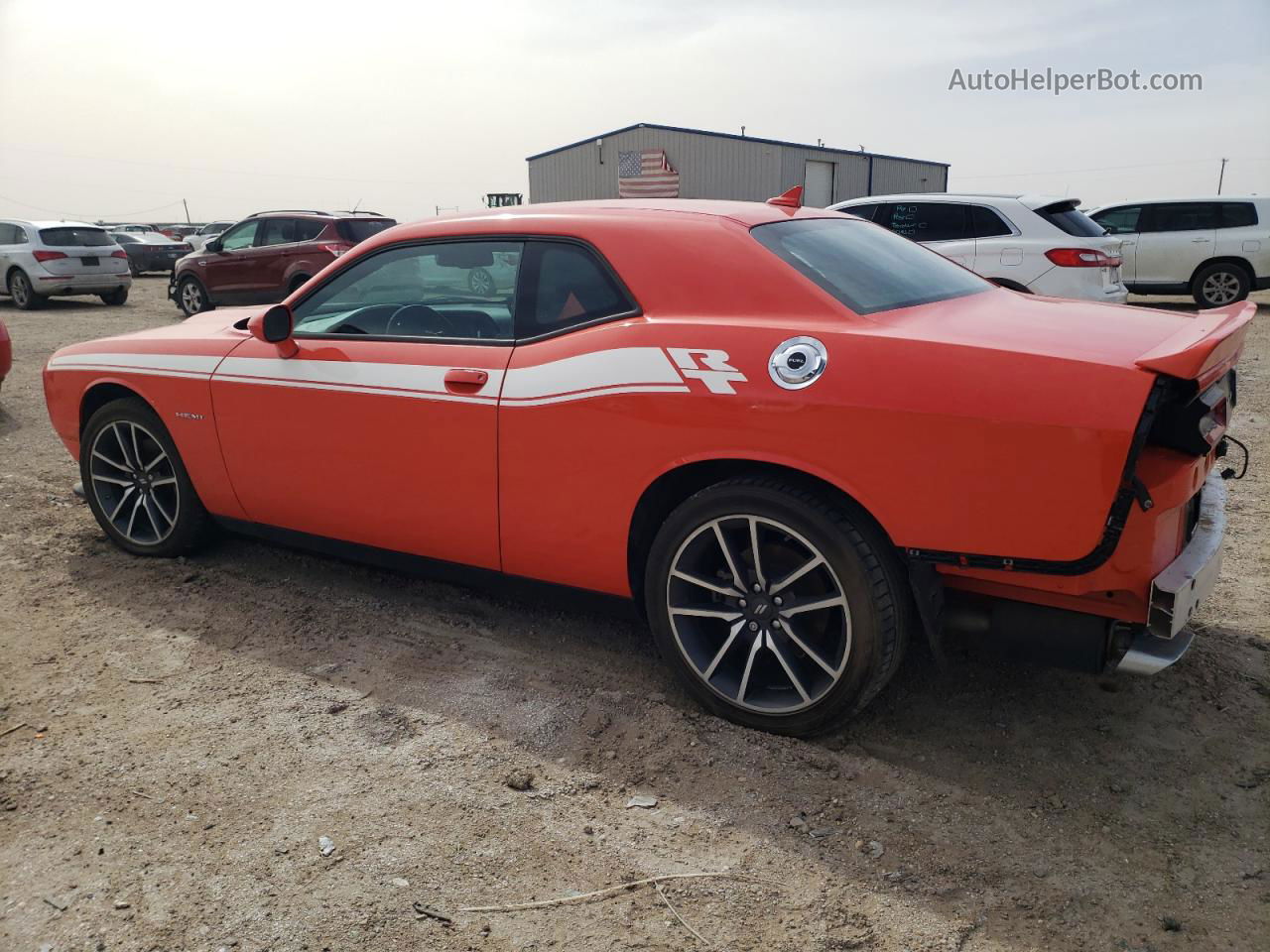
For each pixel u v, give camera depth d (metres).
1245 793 2.61
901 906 2.20
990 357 2.43
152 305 17.67
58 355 4.52
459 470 3.25
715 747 2.85
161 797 2.61
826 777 2.69
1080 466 2.29
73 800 2.60
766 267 2.84
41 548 4.52
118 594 4.01
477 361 3.21
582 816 2.54
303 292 3.71
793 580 2.72
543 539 3.16
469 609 3.86
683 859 2.37
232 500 4.00
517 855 2.38
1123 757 2.79
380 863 2.35
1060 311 3.00
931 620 2.60
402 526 3.49
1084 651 2.58
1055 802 2.57
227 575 4.21
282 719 3.02
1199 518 2.81
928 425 2.43
